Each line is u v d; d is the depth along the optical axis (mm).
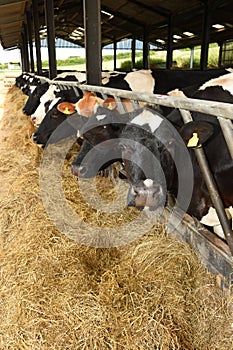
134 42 21094
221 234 2803
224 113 1552
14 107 11602
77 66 44938
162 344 2062
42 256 2914
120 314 2264
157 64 29766
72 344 2123
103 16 18688
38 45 11055
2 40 23266
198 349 2109
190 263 2684
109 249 3068
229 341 2076
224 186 2549
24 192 4059
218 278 2426
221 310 2217
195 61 24750
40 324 2258
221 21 13539
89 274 2777
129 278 2602
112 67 37781
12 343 2176
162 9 13914
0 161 5875
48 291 2520
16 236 3307
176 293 2418
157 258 2732
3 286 2662
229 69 4766
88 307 2334
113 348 2068
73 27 23922
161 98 2078
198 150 2156
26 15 14203
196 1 11430
